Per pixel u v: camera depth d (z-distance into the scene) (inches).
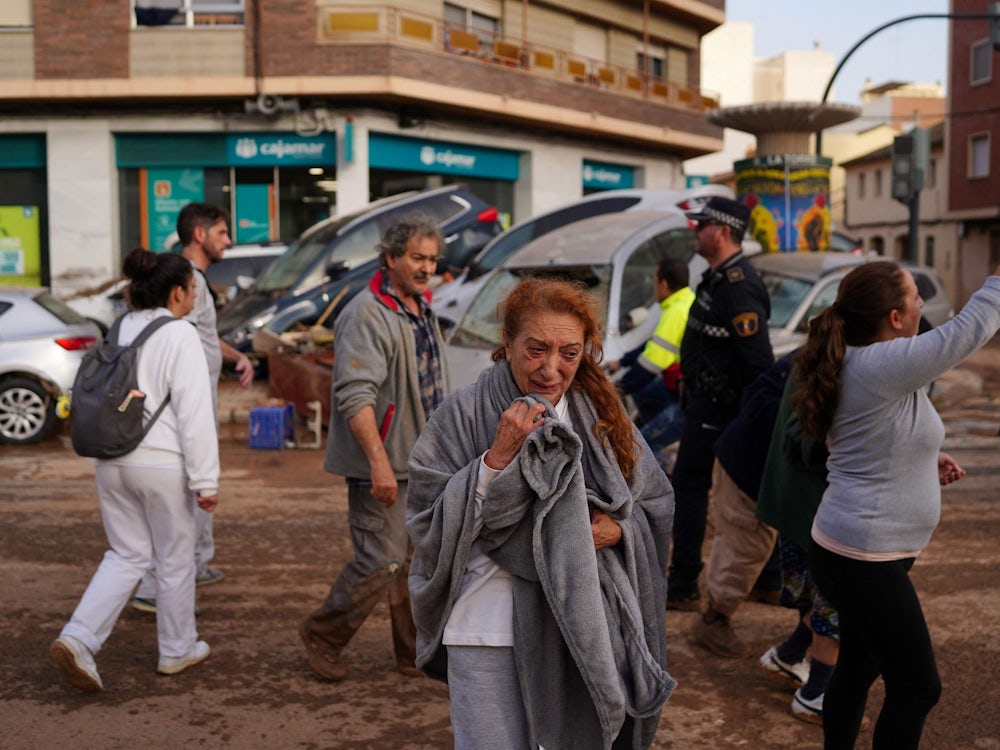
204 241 232.2
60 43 816.9
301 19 803.4
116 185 850.1
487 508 103.9
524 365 107.5
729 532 191.5
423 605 108.9
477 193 954.7
